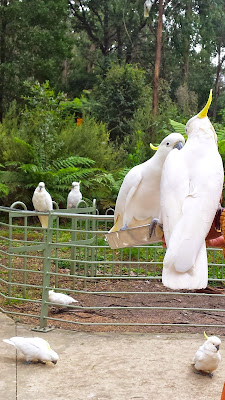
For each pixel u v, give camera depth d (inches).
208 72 1294.3
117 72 801.6
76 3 1215.6
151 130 635.5
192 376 157.5
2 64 748.0
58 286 280.4
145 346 183.8
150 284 295.6
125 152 629.9
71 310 234.8
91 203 534.6
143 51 1176.2
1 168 547.2
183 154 101.9
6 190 484.1
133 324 191.8
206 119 106.0
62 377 155.5
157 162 161.8
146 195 160.2
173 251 90.4
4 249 376.2
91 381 152.6
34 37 756.6
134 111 770.8
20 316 220.4
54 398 140.7
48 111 578.2
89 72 1245.7
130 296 266.5
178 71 1219.9
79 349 179.8
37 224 526.6
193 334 201.2
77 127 603.2
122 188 170.1
